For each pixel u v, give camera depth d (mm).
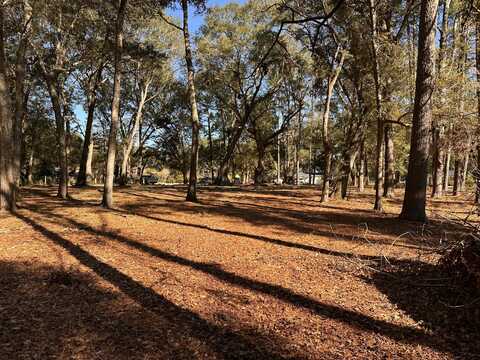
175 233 8938
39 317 4172
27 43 14023
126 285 5266
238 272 5922
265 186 33219
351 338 3758
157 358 3350
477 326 3861
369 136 20859
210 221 10945
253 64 28375
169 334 3820
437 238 8398
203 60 28703
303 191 25781
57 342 3621
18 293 4879
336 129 29109
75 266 6117
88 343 3611
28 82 20344
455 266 4773
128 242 7887
